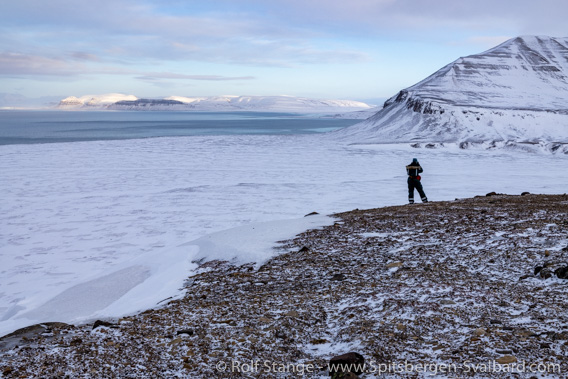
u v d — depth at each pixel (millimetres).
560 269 7035
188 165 60375
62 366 4914
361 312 6312
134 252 21891
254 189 41562
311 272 9195
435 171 57812
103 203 35344
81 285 11609
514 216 12008
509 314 5773
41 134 142750
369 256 9898
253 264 10562
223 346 5492
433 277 7750
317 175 51969
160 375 4750
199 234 25438
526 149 91250
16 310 11680
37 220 29750
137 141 98125
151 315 7090
